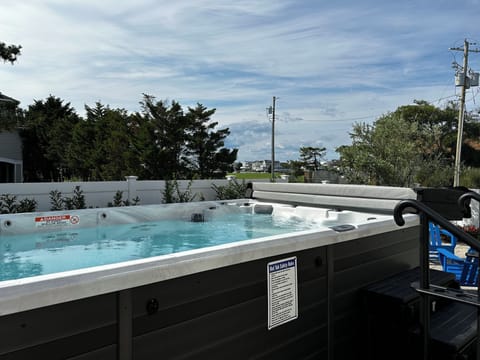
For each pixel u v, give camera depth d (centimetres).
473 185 973
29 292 106
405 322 214
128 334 129
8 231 362
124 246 361
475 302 128
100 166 1738
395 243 277
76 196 598
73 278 116
